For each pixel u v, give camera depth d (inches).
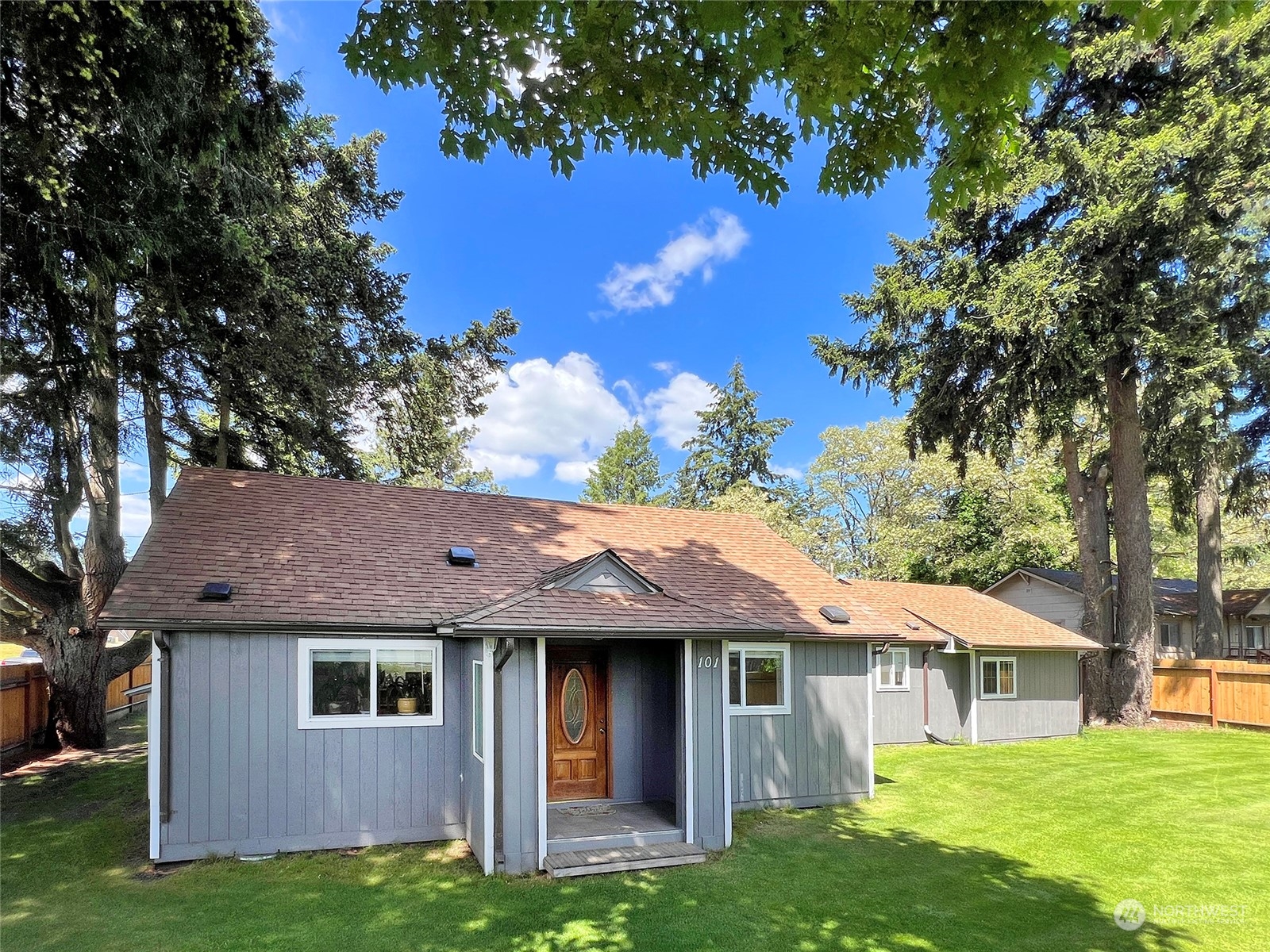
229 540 401.1
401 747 362.3
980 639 671.8
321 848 341.4
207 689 332.2
